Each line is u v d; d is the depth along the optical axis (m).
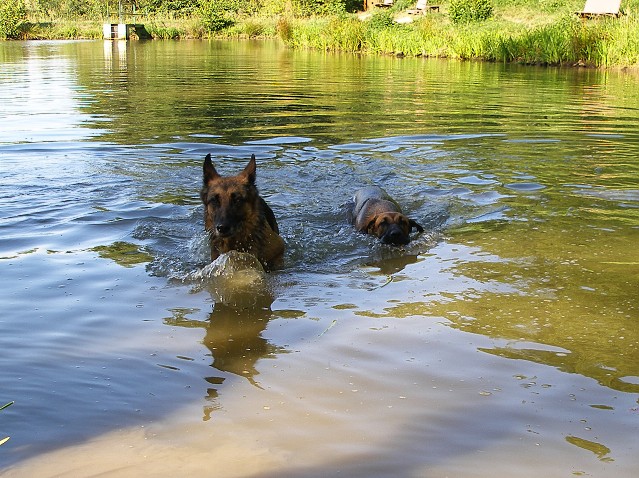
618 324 4.00
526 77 21.25
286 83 19.59
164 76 21.66
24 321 4.02
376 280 4.93
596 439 2.78
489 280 4.80
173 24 59.66
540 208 6.71
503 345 3.71
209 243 5.63
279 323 4.07
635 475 2.53
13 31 54.22
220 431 2.86
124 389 3.22
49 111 13.27
